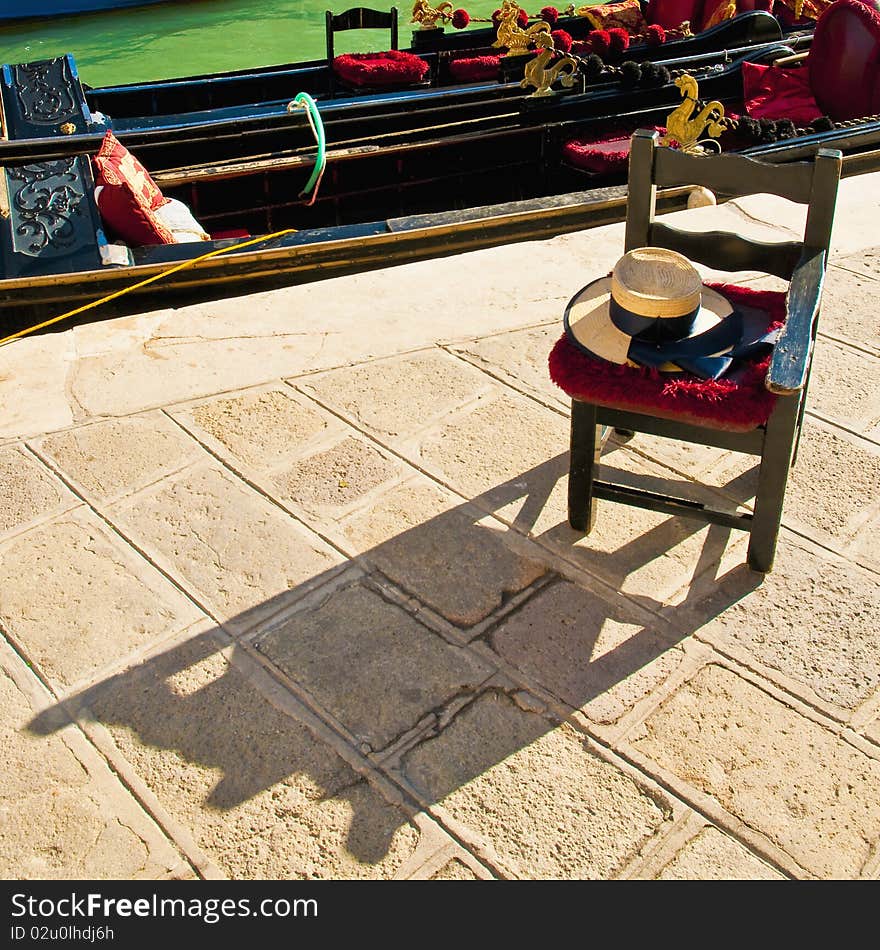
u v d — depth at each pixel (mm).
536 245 4352
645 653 2469
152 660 2469
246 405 3348
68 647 2506
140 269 4375
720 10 7879
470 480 3020
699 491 2965
